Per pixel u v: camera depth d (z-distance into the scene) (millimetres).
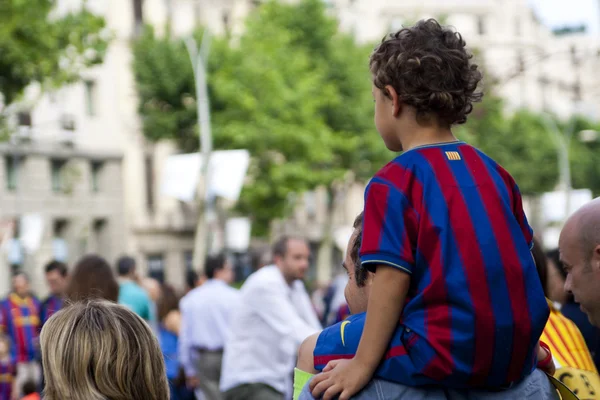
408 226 2758
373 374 2797
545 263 4297
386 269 2746
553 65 92750
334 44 47281
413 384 2738
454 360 2660
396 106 2951
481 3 89375
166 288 12219
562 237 3504
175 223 50000
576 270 3445
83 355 2889
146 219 47875
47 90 21031
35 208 40562
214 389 10305
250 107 41188
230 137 41406
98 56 21297
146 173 48375
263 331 8000
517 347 2707
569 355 3822
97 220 45375
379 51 3002
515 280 2723
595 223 3398
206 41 41188
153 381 2955
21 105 22562
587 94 93938
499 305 2684
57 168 42656
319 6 46844
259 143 41469
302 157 43156
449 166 2820
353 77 47000
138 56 42844
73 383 2885
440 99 2883
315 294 30172
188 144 43750
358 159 47406
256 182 43000
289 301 8258
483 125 52156
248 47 43125
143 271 47969
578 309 4973
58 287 11539
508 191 2893
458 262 2695
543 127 72750
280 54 43281
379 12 79125
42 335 2971
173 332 12086
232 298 10445
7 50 19812
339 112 46969
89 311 2973
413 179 2803
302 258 8141
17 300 15406
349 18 72938
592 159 73938
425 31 2949
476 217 2748
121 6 47000
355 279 3229
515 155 64562
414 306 2729
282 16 46594
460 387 2740
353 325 3010
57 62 20625
